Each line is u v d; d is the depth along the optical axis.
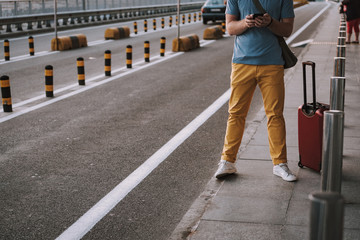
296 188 4.80
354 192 4.59
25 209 4.65
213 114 8.66
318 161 5.14
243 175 5.22
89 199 4.91
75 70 14.13
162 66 14.87
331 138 3.05
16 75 13.17
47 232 4.18
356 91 9.47
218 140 7.06
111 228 4.26
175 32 27.62
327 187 3.11
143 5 44.03
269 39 4.91
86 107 9.33
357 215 4.09
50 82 10.30
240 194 4.68
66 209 4.66
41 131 7.60
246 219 4.11
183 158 6.23
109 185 5.30
